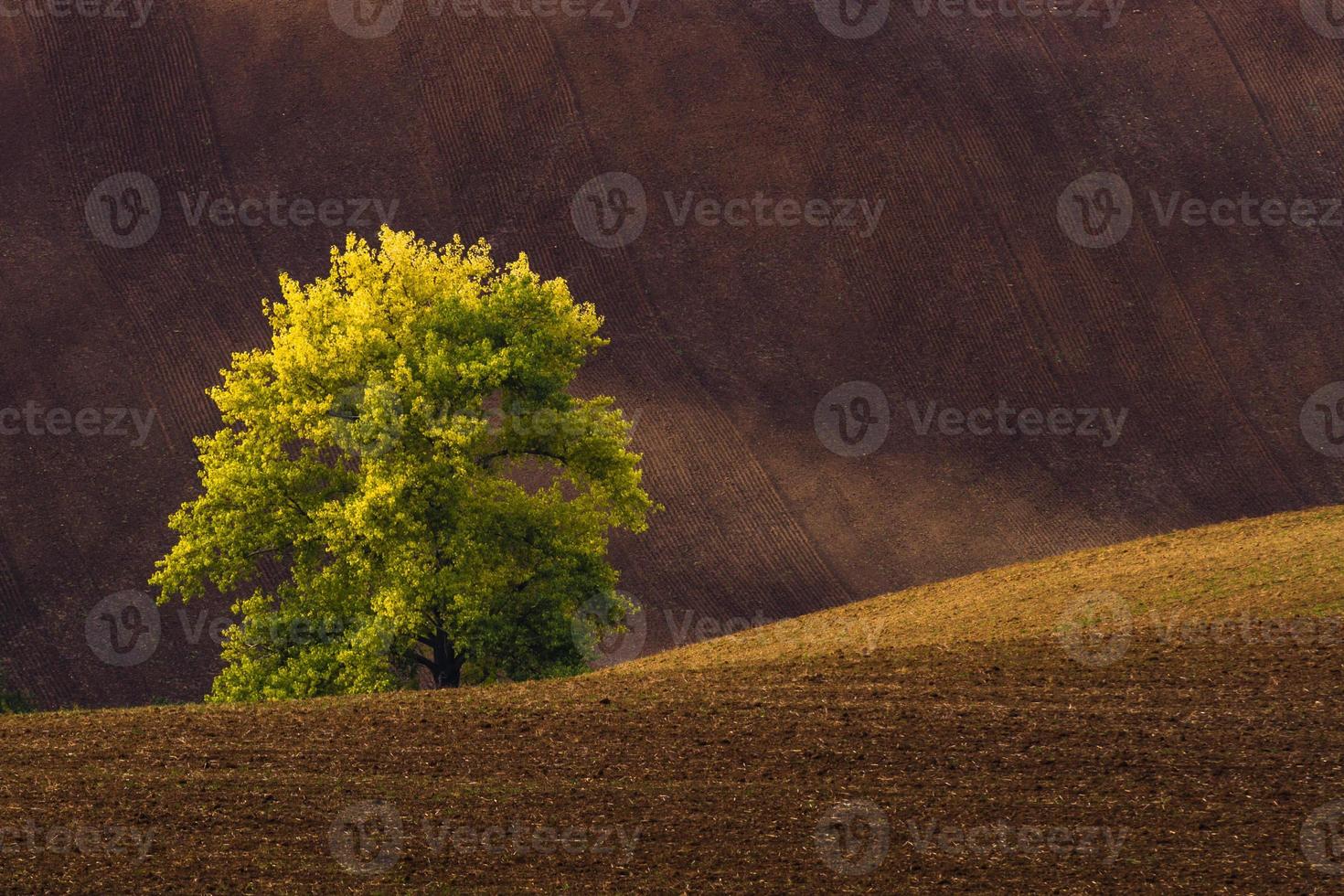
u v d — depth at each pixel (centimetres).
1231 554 10762
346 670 10688
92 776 6531
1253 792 6234
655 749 6925
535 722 7381
